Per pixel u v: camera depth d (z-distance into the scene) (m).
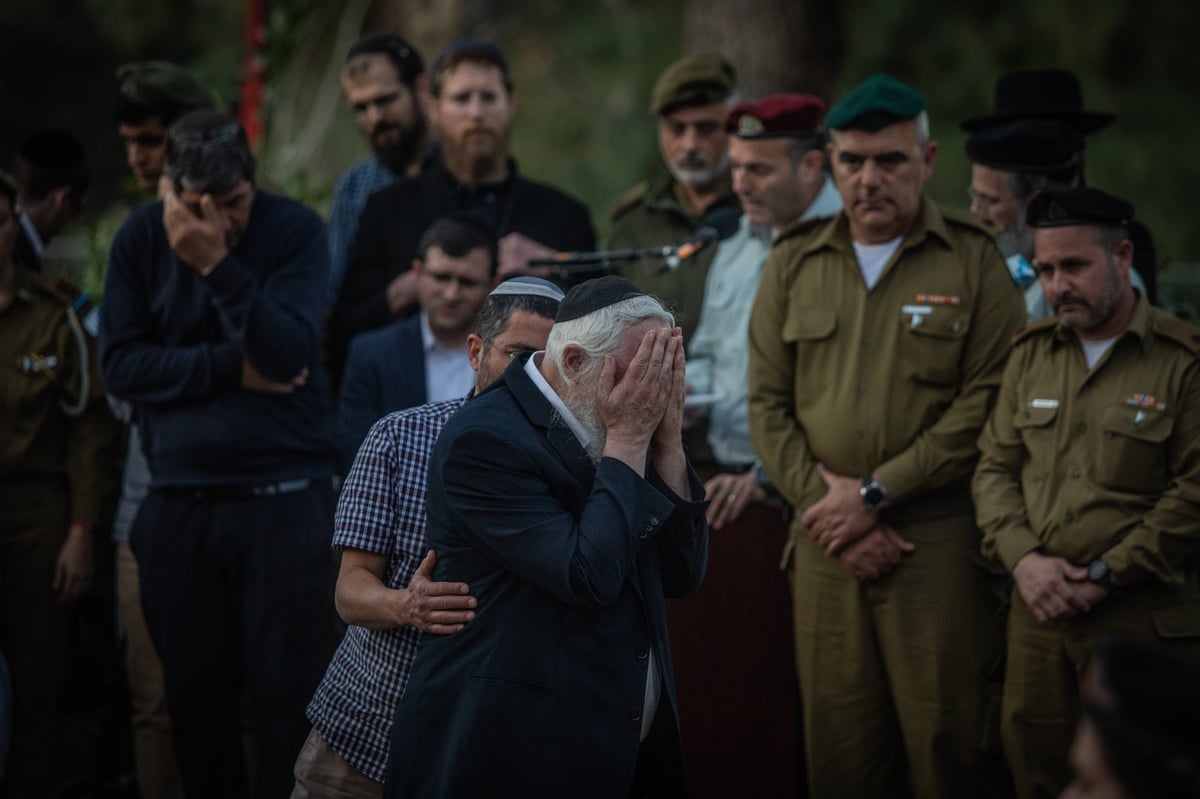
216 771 11.12
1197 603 10.02
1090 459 10.11
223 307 10.64
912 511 10.84
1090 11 35.16
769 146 12.19
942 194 33.88
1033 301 11.95
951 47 35.81
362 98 15.22
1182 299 14.41
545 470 7.51
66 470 12.93
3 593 12.70
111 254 11.31
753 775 11.45
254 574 10.98
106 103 43.28
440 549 7.76
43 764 12.78
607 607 7.45
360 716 8.41
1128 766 4.54
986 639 10.79
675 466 7.71
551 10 38.09
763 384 11.38
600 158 35.62
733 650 11.52
